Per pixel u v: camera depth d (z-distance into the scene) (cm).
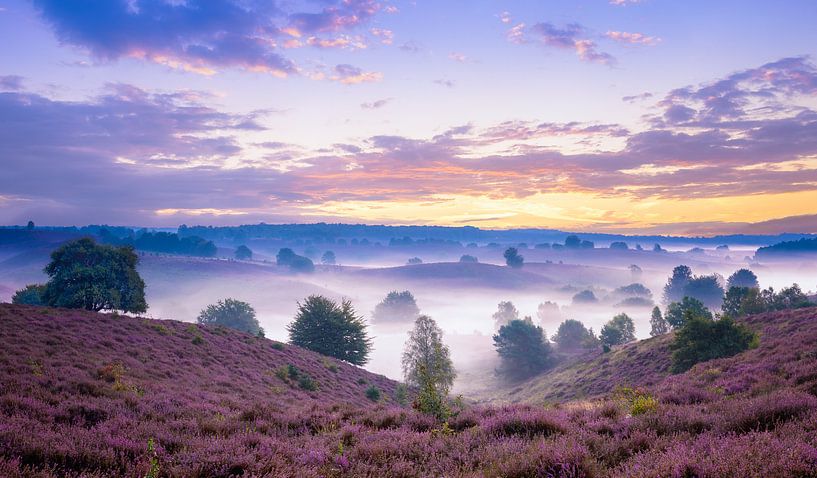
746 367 2020
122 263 5328
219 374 2836
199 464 662
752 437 634
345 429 981
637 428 810
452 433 966
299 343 5666
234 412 1402
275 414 1261
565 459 606
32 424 892
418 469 687
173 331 3550
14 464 600
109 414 1130
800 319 3728
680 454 576
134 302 5212
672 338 5491
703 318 3738
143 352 2752
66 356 2184
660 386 2189
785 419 747
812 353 1884
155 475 613
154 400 1452
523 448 714
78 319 3130
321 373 4003
